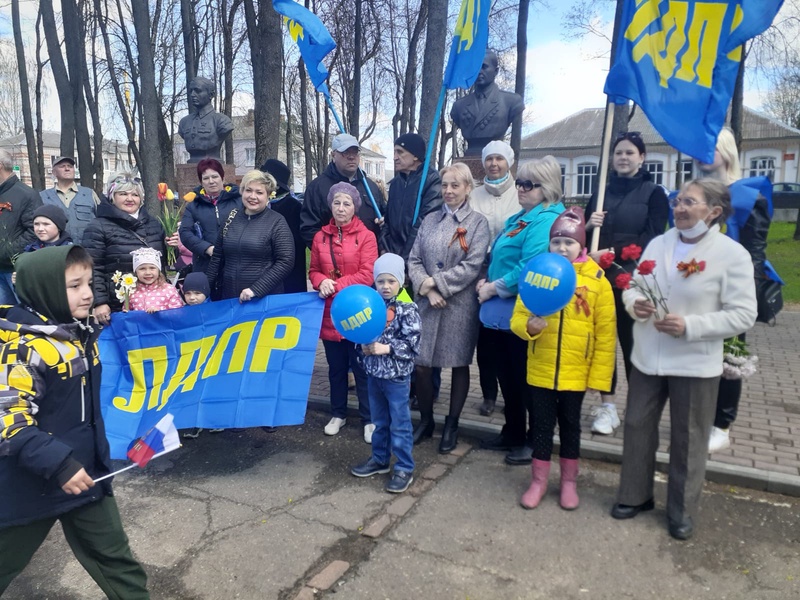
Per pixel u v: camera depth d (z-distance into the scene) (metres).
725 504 3.78
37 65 26.34
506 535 3.47
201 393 4.59
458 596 2.95
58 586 3.15
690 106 3.76
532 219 4.12
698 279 3.24
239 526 3.64
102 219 5.05
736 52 3.68
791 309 10.45
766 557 3.22
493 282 4.23
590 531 3.49
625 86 3.90
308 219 5.38
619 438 4.64
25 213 6.41
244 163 55.12
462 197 4.52
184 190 12.30
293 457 4.63
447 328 4.52
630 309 3.43
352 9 21.02
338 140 5.22
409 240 5.03
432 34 9.80
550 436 3.76
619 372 6.61
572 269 3.39
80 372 2.45
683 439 3.36
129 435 4.52
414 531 3.53
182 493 4.09
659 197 4.45
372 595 2.97
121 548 2.64
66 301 2.36
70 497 2.42
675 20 3.77
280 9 5.60
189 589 3.06
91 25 25.47
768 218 4.08
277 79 11.09
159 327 4.81
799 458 4.26
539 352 3.68
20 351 2.29
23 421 2.22
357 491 4.05
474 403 5.51
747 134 41.00
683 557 3.23
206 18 24.84
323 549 3.38
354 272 4.77
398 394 4.00
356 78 19.72
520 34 15.46
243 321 4.78
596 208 4.06
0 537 2.37
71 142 14.19
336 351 4.96
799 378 6.32
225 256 5.05
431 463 4.43
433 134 5.27
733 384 4.25
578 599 2.91
